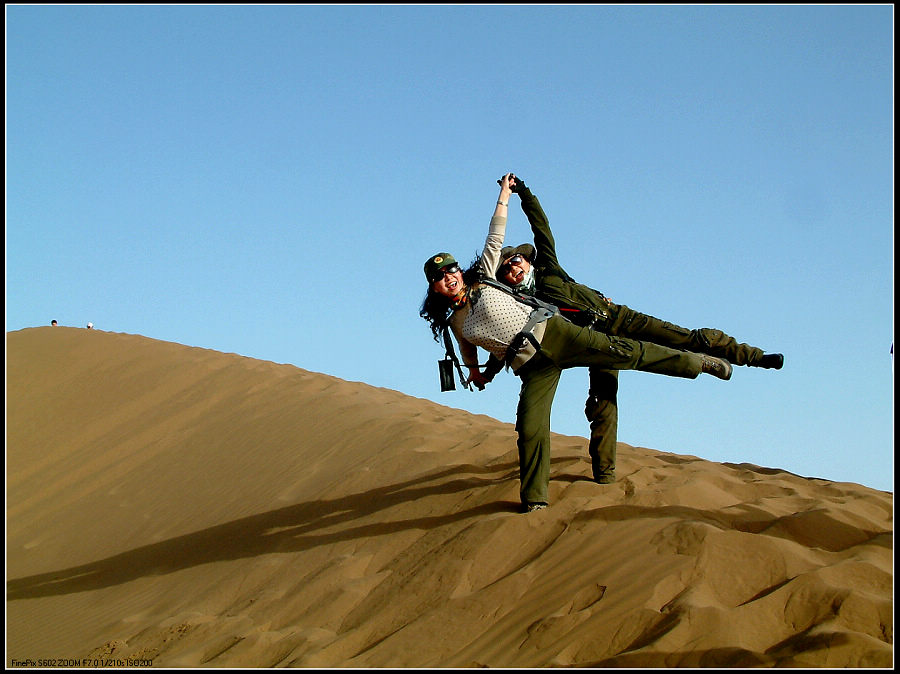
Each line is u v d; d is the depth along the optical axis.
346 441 10.59
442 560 5.75
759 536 4.93
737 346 6.22
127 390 17.38
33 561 10.27
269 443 11.88
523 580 5.22
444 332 6.32
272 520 8.19
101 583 8.30
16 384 18.70
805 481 6.93
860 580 4.49
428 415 11.54
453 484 7.28
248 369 17.19
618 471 6.87
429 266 5.98
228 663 5.29
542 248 6.48
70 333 22.20
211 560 7.64
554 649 4.48
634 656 4.22
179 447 13.55
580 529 5.58
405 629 5.12
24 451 15.53
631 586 4.76
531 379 6.17
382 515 7.12
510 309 5.92
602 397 6.50
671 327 6.29
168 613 6.66
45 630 7.24
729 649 4.15
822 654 3.97
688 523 5.18
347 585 5.94
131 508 11.20
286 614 5.89
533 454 6.05
